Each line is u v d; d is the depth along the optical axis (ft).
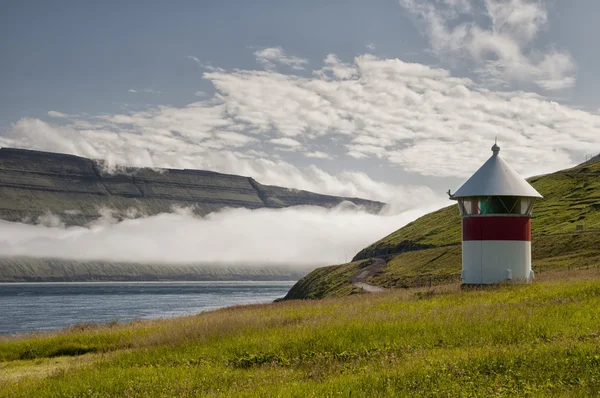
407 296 141.49
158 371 70.69
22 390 67.15
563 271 243.40
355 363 67.36
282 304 185.78
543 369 56.90
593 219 425.28
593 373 54.75
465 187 163.32
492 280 157.58
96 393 62.39
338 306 129.49
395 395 51.21
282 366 70.08
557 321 78.84
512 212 157.79
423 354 67.05
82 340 111.24
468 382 54.54
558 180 605.31
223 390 58.90
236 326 97.71
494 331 75.36
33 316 484.33
